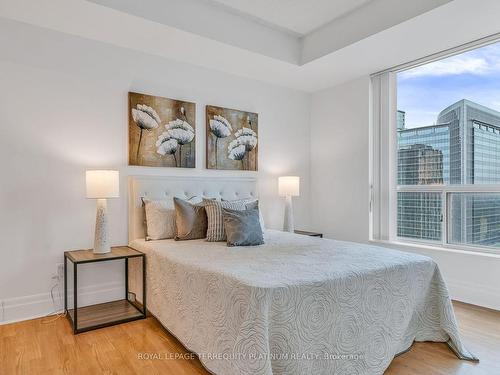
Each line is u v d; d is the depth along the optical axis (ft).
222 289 5.99
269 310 5.29
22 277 8.98
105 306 9.85
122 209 10.53
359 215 13.39
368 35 9.68
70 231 9.67
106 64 10.20
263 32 10.99
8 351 7.25
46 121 9.32
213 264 6.94
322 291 5.84
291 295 5.51
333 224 14.44
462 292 10.43
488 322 8.81
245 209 10.35
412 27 9.09
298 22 10.79
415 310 7.49
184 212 10.02
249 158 13.43
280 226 14.47
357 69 12.41
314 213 15.28
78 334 8.12
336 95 14.30
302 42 11.87
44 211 9.29
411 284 7.14
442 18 8.59
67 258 9.32
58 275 9.47
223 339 5.81
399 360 6.94
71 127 9.68
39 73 9.21
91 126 9.98
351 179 13.70
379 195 12.85
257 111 13.69
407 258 7.47
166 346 7.54
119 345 7.57
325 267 6.61
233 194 12.72
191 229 10.01
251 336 5.11
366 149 13.12
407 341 7.32
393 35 9.58
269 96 14.08
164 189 11.08
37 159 9.20
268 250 8.48
